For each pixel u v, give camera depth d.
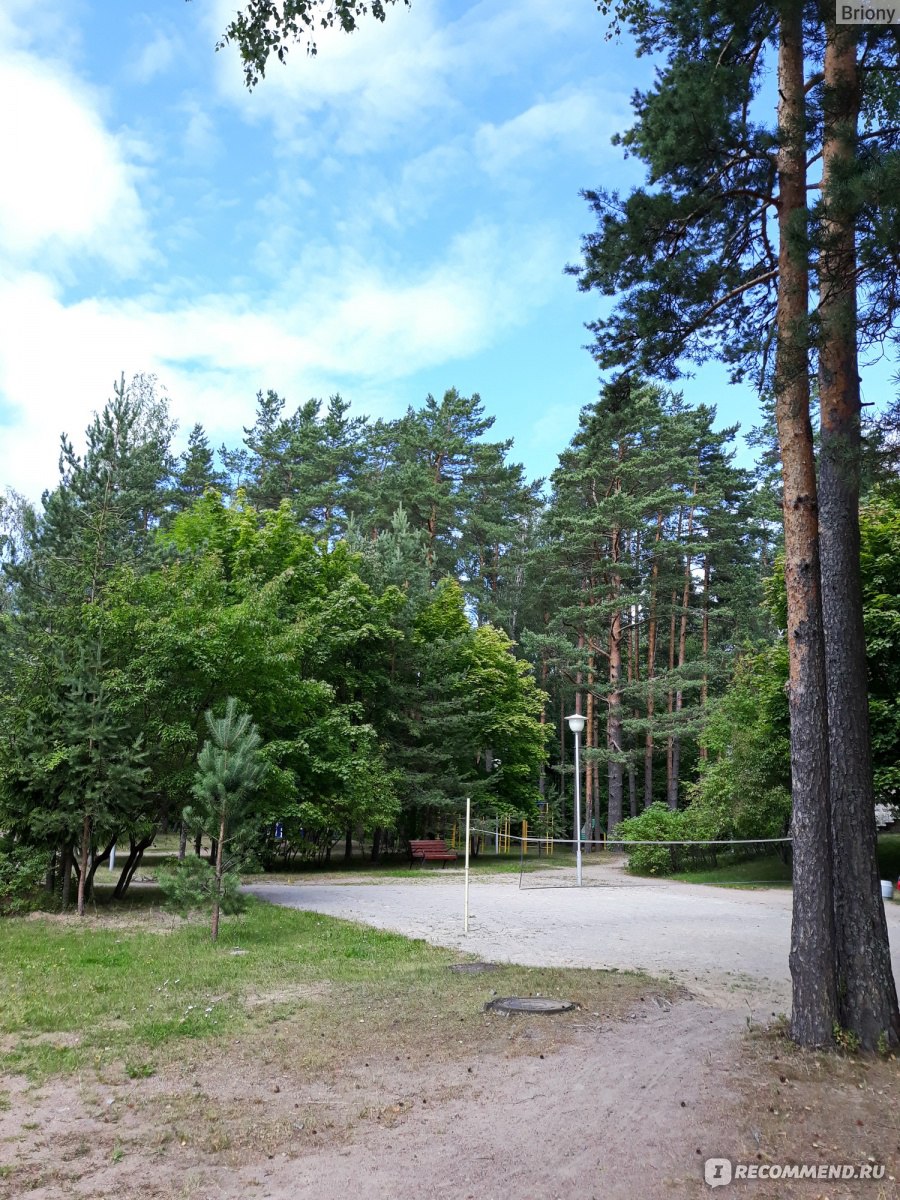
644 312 8.58
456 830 34.09
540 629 52.16
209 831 11.86
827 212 6.48
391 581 32.28
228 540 26.45
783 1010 8.00
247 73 8.27
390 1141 4.81
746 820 25.28
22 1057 6.28
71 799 13.85
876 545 20.95
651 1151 4.70
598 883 22.28
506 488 48.09
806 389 7.55
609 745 40.81
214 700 16.45
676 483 43.03
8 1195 4.13
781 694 22.80
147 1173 4.41
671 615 44.72
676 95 7.85
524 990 8.38
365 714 29.50
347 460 47.31
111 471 28.31
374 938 11.64
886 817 30.34
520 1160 4.57
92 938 11.57
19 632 24.66
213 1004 7.83
